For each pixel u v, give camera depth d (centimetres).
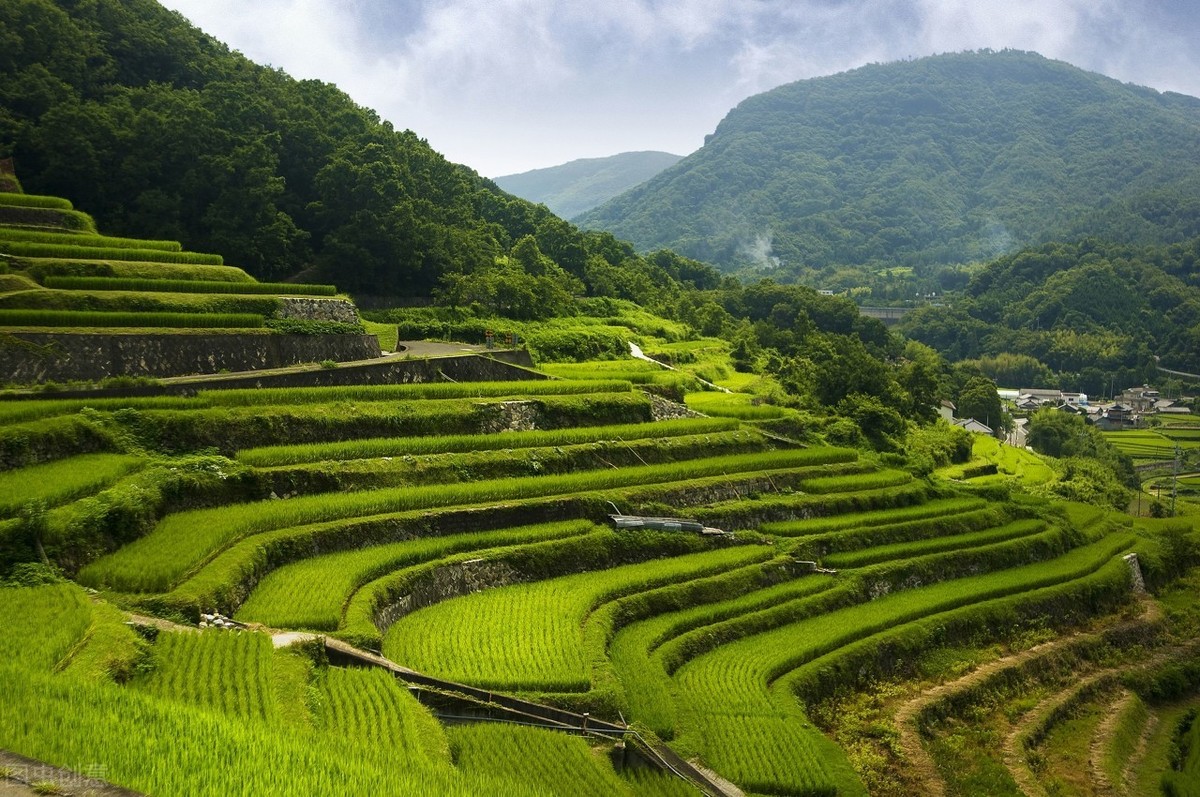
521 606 4138
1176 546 8075
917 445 9494
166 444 4297
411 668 3381
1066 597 6322
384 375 6081
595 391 6981
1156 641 6391
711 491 6047
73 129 7569
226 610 3284
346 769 2027
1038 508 7719
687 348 11288
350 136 9631
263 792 1780
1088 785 4428
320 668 3023
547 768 2906
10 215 6412
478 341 8519
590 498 5241
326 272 8638
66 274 5684
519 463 5428
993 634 5691
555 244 13012
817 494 6700
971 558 6481
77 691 2095
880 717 4450
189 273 6284
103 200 7775
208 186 8038
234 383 5138
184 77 9712
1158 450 14462
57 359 4666
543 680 3462
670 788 3138
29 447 3781
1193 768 4722
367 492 4553
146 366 5041
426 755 2531
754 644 4641
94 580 3169
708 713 3825
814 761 3541
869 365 10162
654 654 4184
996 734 4638
